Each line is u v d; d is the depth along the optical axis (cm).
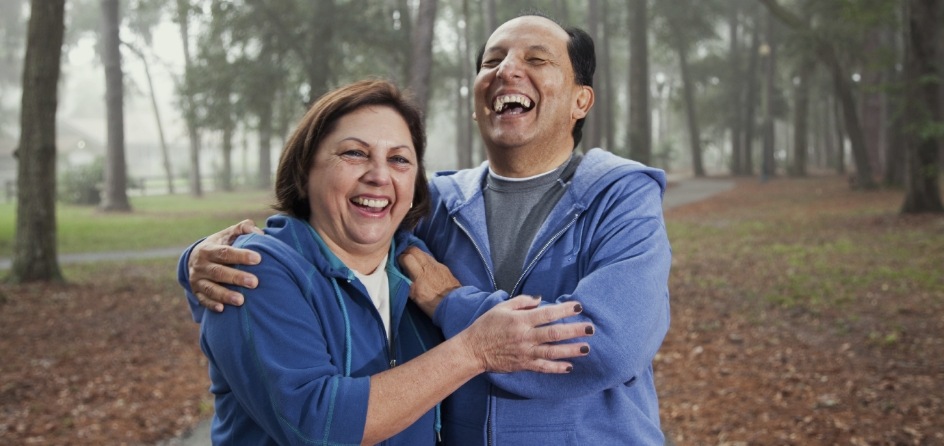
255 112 2344
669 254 197
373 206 184
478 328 171
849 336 707
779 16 2414
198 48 2338
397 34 2300
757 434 488
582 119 225
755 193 2809
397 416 163
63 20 1076
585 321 173
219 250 173
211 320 173
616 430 194
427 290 198
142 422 527
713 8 3925
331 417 160
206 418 535
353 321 183
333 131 184
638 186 200
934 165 1599
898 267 1036
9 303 929
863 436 471
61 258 1466
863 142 2592
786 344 696
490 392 193
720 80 4881
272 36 2223
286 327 167
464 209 216
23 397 578
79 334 784
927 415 498
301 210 197
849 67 2806
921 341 672
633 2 3103
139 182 4266
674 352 702
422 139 200
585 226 200
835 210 1917
